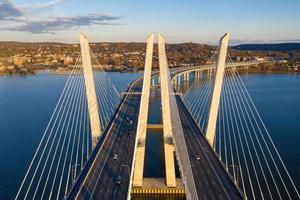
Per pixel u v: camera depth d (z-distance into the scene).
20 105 183.75
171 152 88.19
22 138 123.38
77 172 90.50
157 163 102.19
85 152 103.75
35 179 89.44
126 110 135.88
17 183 88.25
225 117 145.38
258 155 102.88
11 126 140.25
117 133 104.38
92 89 100.25
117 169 78.25
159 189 86.56
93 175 75.31
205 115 141.00
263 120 146.38
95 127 100.00
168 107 90.88
